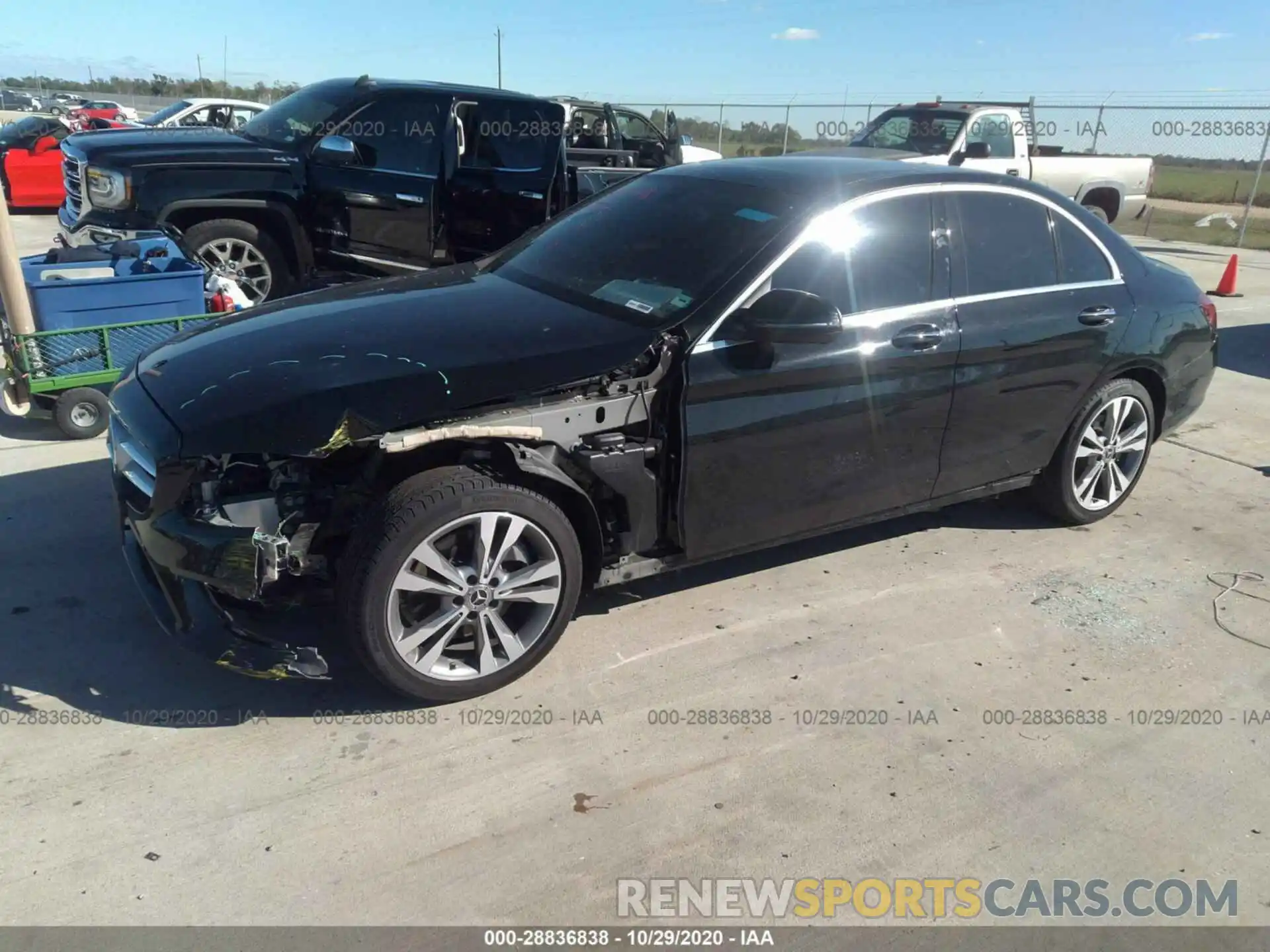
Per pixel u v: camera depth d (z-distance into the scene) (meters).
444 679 3.09
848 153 12.01
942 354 3.80
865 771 2.93
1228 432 6.20
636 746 3.00
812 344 3.46
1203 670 3.54
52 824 2.57
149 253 5.80
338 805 2.69
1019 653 3.60
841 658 3.51
